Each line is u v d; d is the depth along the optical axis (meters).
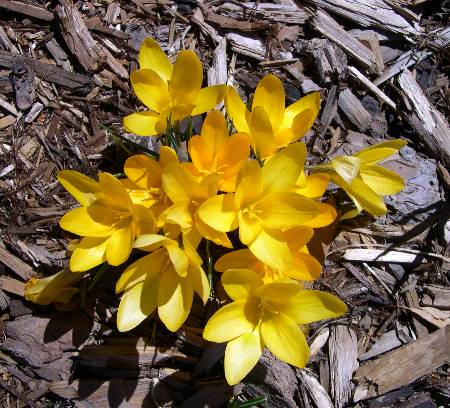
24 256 0.28
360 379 0.28
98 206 0.24
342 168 0.23
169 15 0.33
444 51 0.34
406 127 0.33
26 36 0.31
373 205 0.25
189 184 0.22
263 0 0.34
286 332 0.23
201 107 0.25
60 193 0.29
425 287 0.30
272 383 0.28
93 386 0.27
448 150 0.31
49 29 0.32
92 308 0.28
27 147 0.30
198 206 0.23
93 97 0.31
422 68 0.34
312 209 0.22
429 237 0.31
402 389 0.29
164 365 0.28
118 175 0.27
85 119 0.31
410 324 0.30
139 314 0.23
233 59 0.33
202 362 0.28
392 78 0.33
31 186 0.29
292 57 0.33
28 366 0.27
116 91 0.31
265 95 0.25
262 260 0.22
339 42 0.33
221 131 0.24
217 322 0.23
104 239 0.24
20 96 0.30
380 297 0.30
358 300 0.30
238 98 0.25
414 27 0.34
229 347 0.23
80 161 0.30
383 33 0.34
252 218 0.23
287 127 0.26
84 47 0.31
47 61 0.31
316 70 0.33
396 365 0.29
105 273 0.28
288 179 0.22
